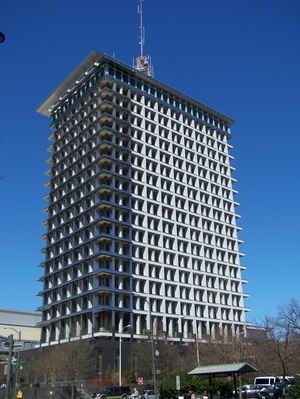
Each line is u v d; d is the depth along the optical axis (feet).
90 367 261.65
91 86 379.35
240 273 399.03
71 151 375.45
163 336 290.97
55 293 341.62
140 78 394.32
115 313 292.61
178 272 341.21
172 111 412.98
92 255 304.09
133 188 344.28
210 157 425.69
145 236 331.57
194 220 378.73
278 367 253.24
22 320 473.67
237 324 367.04
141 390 237.45
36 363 284.61
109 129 343.46
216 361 271.08
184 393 163.53
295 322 241.55
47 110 436.76
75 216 342.03
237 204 429.38
